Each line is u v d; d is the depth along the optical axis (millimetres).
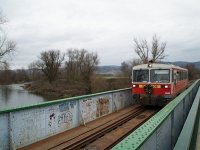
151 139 3633
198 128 5691
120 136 8477
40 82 75312
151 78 14469
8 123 6070
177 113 6777
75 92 55844
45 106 7363
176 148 3418
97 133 8477
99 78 54375
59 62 75188
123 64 52188
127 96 15570
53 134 7746
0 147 5828
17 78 111375
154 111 14242
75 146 7012
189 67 82938
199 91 12648
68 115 8578
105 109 11812
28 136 6691
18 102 41688
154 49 41719
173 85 14586
